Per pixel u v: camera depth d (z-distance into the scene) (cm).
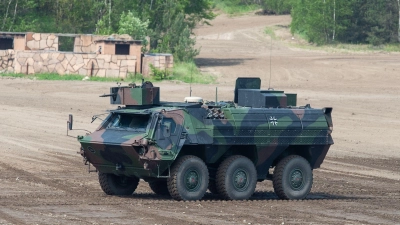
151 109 4347
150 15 16250
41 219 3641
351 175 6097
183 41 15388
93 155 4391
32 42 14162
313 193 5041
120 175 4478
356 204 4522
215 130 4356
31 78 12962
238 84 4881
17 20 16225
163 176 4244
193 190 4306
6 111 9419
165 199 4438
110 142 4219
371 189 5356
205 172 4328
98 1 16800
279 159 4694
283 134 4569
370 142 8112
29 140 7412
